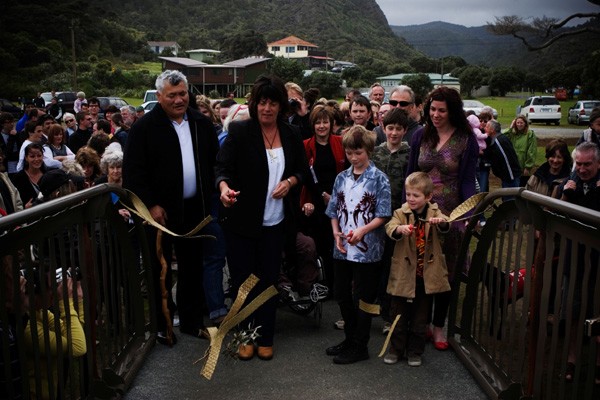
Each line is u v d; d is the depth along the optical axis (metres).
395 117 4.61
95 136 7.62
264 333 3.97
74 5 111.38
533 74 93.69
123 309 3.90
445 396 3.46
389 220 3.89
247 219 3.96
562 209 2.52
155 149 4.06
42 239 2.58
